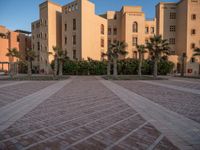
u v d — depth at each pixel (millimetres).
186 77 31359
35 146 4176
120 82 21359
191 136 4758
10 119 6262
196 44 44812
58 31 47406
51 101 9453
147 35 49125
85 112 7215
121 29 49844
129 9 48594
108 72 36250
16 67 44031
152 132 5031
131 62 41250
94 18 45281
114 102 9211
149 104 8758
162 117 6516
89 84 18766
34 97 10672
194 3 44500
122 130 5191
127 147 4109
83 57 41969
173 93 12383
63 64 40219
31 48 54625
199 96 11172
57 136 4762
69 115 6770
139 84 18859
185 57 42031
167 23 48656
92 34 44750
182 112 7246
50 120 6152
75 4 42500
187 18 44594
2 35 54875
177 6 48406
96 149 4016
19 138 4641
